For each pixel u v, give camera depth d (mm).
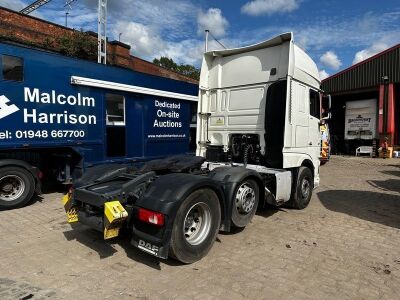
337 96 24922
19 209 6355
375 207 7180
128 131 8477
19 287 3424
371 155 21109
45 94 6691
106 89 7828
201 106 7312
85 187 4434
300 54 6621
